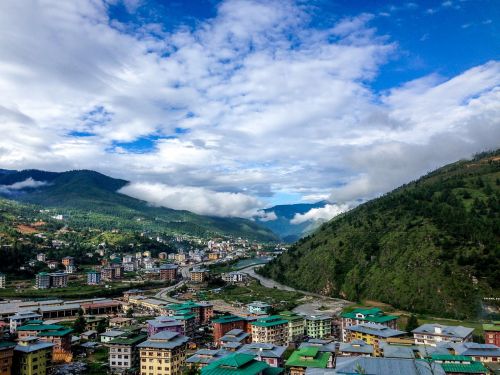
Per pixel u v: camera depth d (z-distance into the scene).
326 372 137.25
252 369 140.38
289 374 169.88
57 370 197.12
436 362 148.38
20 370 177.62
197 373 173.38
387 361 134.75
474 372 151.88
